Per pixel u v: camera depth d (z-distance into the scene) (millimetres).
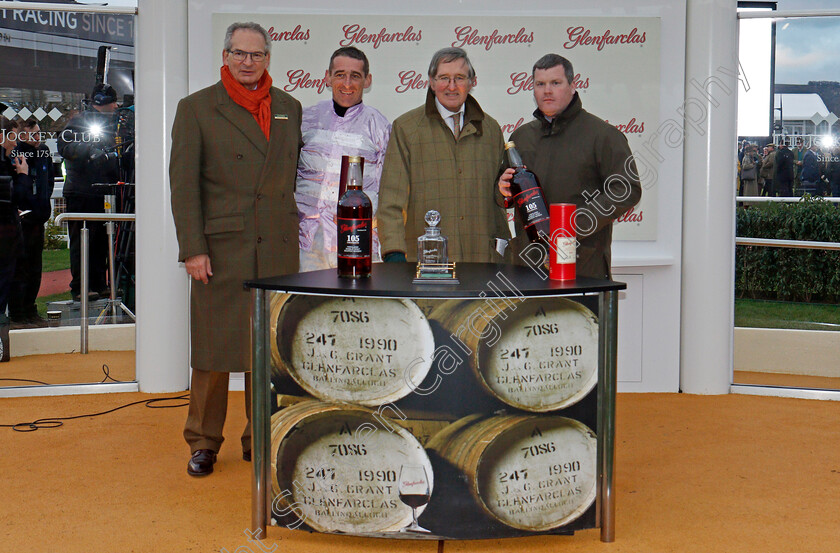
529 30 4770
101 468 3357
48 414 4363
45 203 5086
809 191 5129
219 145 3293
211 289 3283
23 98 4961
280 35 4746
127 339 5141
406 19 4746
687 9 4855
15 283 5152
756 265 5227
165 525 2691
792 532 2639
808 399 4820
